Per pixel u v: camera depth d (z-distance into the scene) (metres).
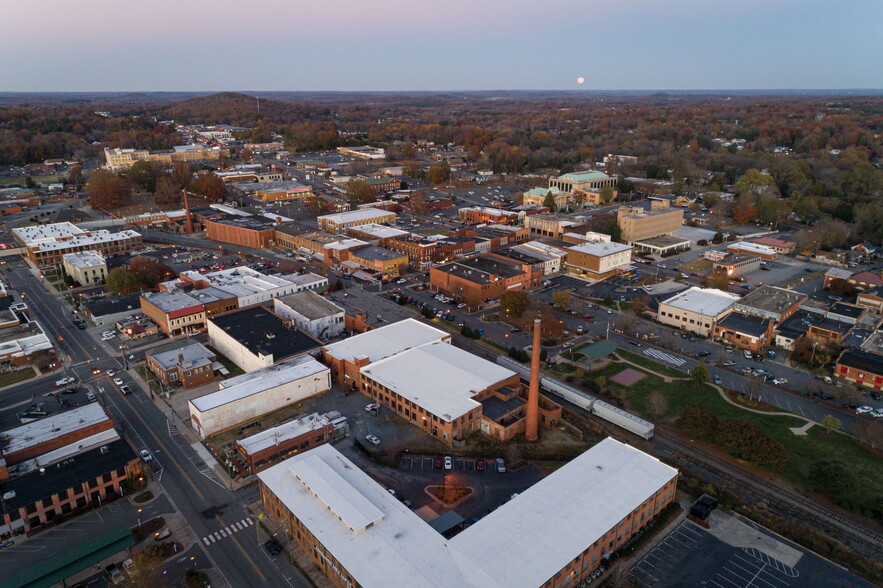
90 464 95.81
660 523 89.31
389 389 119.50
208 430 110.50
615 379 134.88
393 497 86.94
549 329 153.25
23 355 137.75
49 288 191.75
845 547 83.62
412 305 177.75
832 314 162.38
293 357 132.50
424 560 74.62
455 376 123.50
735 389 130.38
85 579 78.25
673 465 103.62
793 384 132.62
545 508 84.12
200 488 97.06
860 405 122.88
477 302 175.25
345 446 108.88
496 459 105.56
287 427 109.06
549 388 128.75
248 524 89.31
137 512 91.44
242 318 151.75
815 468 96.25
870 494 95.75
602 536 79.88
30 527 87.12
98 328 159.50
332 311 156.12
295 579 79.12
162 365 130.62
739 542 86.50
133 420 116.19
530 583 71.50
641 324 160.00
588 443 110.88
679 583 78.94
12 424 112.38
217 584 78.00
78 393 125.38
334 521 81.56
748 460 102.69
